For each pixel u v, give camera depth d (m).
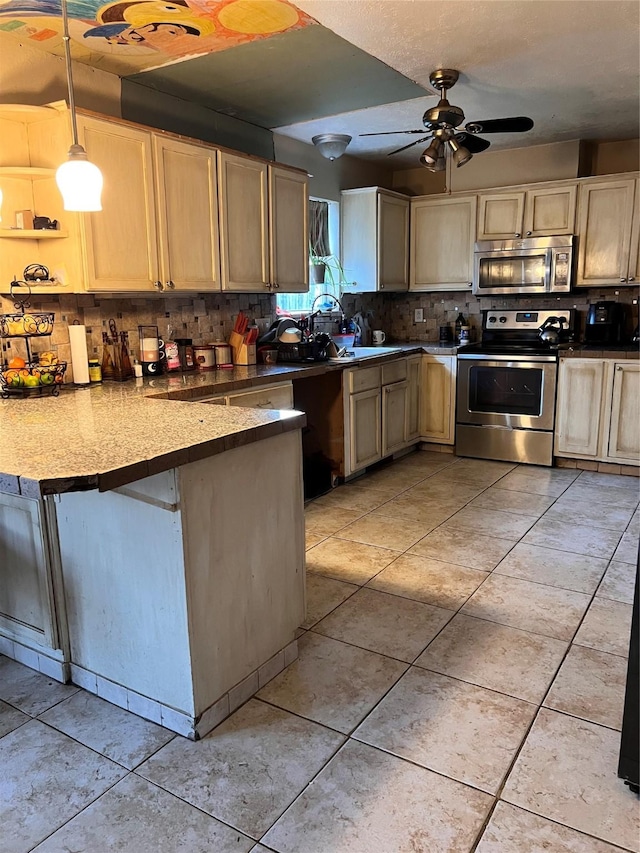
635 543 3.18
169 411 2.25
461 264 5.18
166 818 1.53
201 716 1.82
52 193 2.74
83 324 3.09
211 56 2.92
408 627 2.41
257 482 1.98
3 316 2.69
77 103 2.98
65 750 1.78
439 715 1.90
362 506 3.81
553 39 2.74
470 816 1.52
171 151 3.10
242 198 3.57
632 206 4.43
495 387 4.75
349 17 2.46
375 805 1.56
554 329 4.75
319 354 4.04
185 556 1.73
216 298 3.90
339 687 2.05
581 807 1.54
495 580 2.79
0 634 2.27
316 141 4.42
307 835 1.47
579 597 2.62
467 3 2.37
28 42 2.71
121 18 2.47
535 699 1.97
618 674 2.09
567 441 4.55
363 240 5.02
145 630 1.86
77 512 1.92
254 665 2.03
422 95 3.56
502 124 3.15
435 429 5.09
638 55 2.94
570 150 4.70
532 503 3.83
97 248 2.78
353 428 4.18
